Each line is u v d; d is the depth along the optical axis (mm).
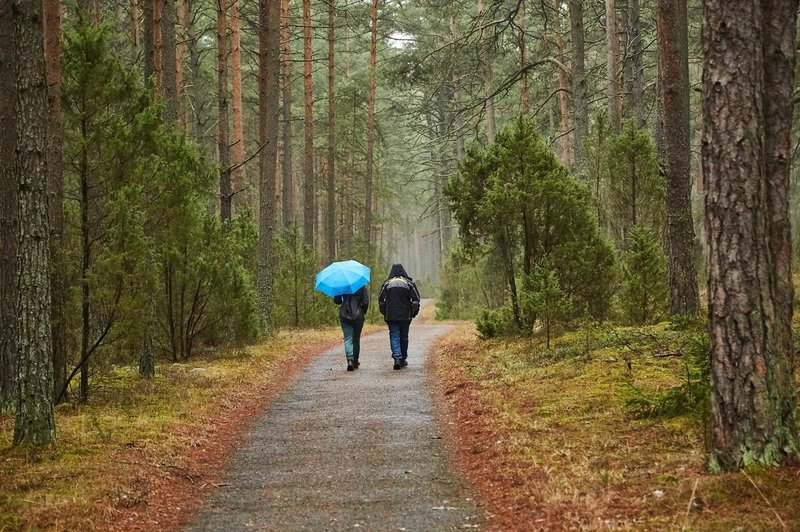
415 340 20250
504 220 14422
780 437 5234
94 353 10055
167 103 16359
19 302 7355
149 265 10656
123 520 5574
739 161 5219
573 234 14062
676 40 12484
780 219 5395
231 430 8898
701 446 6160
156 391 10914
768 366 5258
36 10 7168
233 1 19344
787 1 5488
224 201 19344
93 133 9836
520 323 15242
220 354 15320
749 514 4625
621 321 13695
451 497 5793
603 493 5297
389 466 6812
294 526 5258
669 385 8547
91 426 8438
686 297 12203
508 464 6484
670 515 4789
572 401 8469
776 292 5367
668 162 12453
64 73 9922
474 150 15344
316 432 8453
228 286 15297
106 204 9883
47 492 6070
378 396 10664
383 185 44312
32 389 7418
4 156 9648
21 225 7289
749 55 5242
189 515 5691
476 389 10398
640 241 13641
